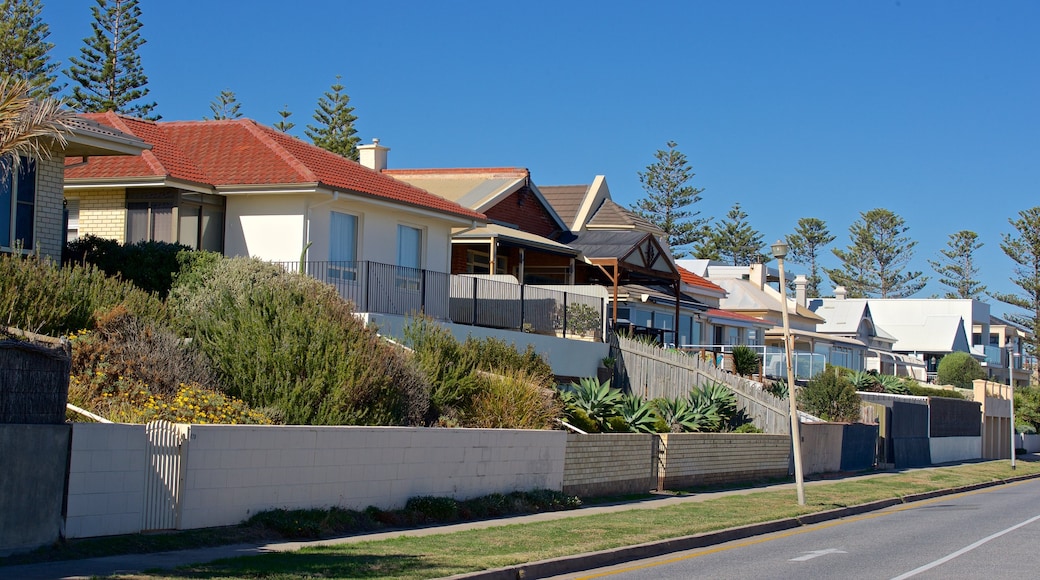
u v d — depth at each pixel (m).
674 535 17.19
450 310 30.88
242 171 27.81
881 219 110.44
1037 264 90.00
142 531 13.09
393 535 15.37
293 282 21.19
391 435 16.97
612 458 23.34
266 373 18.20
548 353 28.81
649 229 54.91
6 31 41.59
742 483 28.84
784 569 14.80
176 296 22.55
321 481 15.60
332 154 32.69
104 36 54.47
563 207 54.66
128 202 27.34
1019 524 22.27
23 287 17.47
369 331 20.03
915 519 23.38
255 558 12.23
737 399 33.09
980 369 78.81
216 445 13.92
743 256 105.44
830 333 76.62
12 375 12.04
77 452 12.38
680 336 51.06
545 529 16.92
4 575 10.60
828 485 30.19
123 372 16.25
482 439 19.14
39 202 21.61
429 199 31.58
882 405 41.19
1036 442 63.09
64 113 13.43
